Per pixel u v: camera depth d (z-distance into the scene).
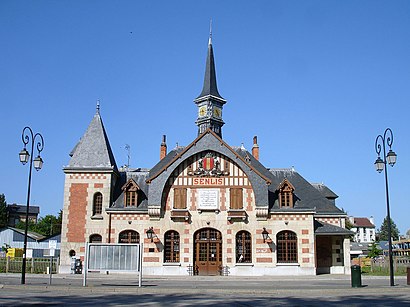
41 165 26.72
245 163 37.53
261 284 27.72
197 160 37.91
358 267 24.94
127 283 27.67
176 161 37.69
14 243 59.75
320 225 38.22
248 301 18.20
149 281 30.03
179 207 37.22
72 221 37.16
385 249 93.50
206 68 50.72
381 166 27.11
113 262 24.09
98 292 21.62
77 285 24.39
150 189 37.22
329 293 22.19
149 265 36.34
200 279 32.50
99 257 24.14
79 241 36.88
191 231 36.88
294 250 36.62
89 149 38.88
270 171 42.25
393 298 19.80
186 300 18.30
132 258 24.16
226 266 36.19
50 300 17.66
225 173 37.53
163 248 36.59
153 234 36.72
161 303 17.05
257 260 36.22
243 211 36.62
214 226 36.91
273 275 35.88
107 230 37.00
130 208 37.28
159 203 36.91
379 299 19.34
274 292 22.11
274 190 39.25
